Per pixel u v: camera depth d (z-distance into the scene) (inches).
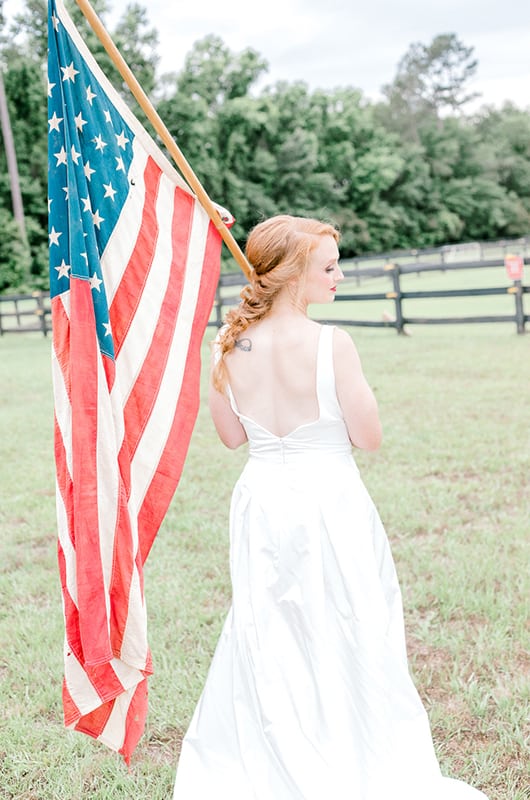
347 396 84.3
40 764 111.1
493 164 2896.2
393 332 580.7
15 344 716.7
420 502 211.2
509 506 207.5
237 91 2346.2
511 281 1052.5
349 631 84.5
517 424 287.9
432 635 139.3
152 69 2079.2
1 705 126.6
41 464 275.3
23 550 195.6
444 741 111.3
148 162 100.3
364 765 83.4
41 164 2003.0
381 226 2551.7
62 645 144.7
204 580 170.1
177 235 101.6
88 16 92.5
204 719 90.4
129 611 90.4
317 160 2426.2
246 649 86.3
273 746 82.7
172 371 99.0
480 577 161.2
